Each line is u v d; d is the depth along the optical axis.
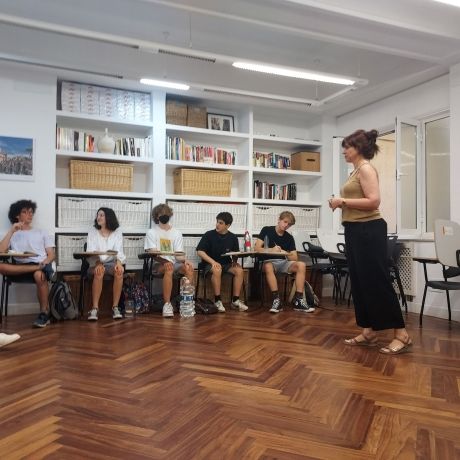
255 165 5.97
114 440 1.61
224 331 3.60
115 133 5.48
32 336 3.40
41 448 1.55
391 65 4.79
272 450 1.54
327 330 3.65
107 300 4.74
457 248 4.01
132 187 5.22
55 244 4.75
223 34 4.47
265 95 4.83
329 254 5.20
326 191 6.26
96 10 4.00
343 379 2.34
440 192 4.93
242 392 2.13
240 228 5.73
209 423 1.77
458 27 3.85
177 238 4.93
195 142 5.91
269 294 5.52
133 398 2.04
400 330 2.97
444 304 4.44
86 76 4.79
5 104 4.57
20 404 1.96
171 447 1.56
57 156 4.95
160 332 3.56
